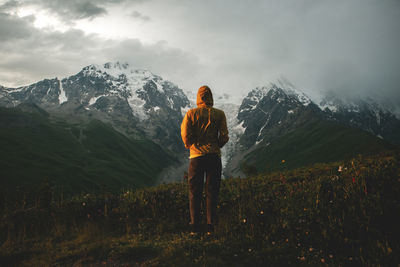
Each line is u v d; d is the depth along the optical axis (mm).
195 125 5238
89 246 4676
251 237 4738
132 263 4059
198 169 5203
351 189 5324
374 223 4453
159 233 5527
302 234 4605
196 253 4246
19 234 5629
